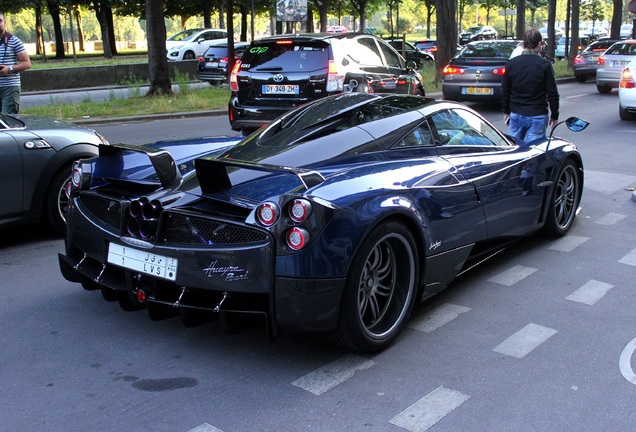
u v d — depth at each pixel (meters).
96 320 4.27
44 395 3.33
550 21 28.44
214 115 15.24
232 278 3.37
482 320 4.18
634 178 8.16
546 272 5.03
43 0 41.44
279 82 9.51
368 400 3.24
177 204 3.67
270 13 43.00
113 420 3.09
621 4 32.94
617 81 18.38
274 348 3.83
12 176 5.56
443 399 3.24
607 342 3.86
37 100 17.91
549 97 7.02
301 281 3.27
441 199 4.05
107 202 3.99
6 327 4.16
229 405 3.22
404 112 4.53
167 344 3.91
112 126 13.38
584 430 2.97
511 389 3.33
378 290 3.78
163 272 3.57
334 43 9.59
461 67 15.32
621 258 5.32
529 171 5.08
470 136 4.87
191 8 44.56
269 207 3.27
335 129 4.26
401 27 86.19
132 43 89.25
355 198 3.48
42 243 5.95
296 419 3.08
